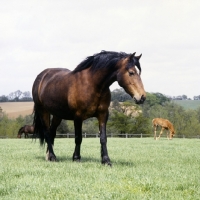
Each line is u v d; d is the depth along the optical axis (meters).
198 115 91.12
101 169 9.52
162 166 10.43
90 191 6.66
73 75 10.86
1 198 6.23
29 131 60.56
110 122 81.06
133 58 9.85
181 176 8.43
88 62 10.56
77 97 10.51
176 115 84.25
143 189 6.97
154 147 20.22
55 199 6.14
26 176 8.34
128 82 9.69
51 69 12.95
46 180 7.75
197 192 6.68
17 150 17.22
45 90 11.98
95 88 10.26
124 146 21.28
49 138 12.59
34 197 6.27
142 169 9.60
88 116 10.60
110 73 10.06
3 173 8.80
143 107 94.62
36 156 13.77
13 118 90.06
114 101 85.44
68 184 7.31
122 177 8.20
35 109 13.01
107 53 10.34
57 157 13.38
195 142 28.84
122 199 6.10
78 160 11.35
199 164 11.23
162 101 108.62
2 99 125.75
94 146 20.97
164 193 6.57
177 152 16.16
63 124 72.38
